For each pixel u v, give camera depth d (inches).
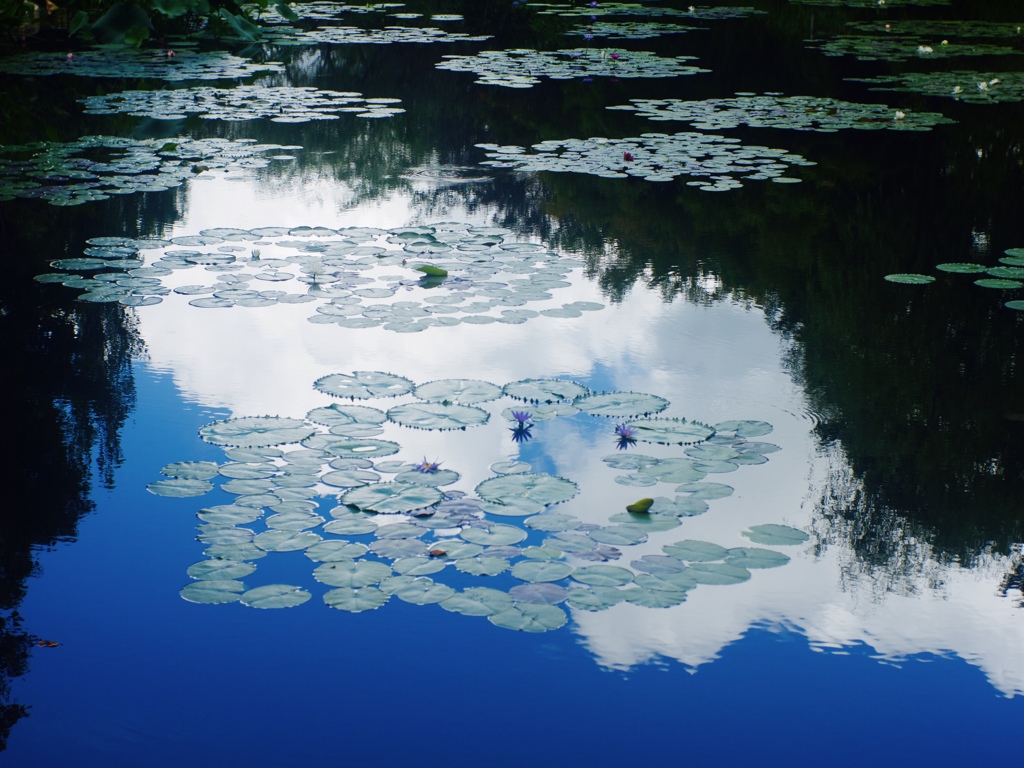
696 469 136.7
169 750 93.6
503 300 202.1
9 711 97.8
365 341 183.0
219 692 100.7
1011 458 148.2
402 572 112.9
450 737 95.6
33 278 211.6
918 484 140.9
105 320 191.3
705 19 653.9
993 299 212.7
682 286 217.2
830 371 176.9
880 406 163.9
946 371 178.2
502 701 100.3
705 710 99.8
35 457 142.8
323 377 165.3
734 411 160.6
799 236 251.4
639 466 137.5
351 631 109.1
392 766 92.1
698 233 251.9
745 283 219.8
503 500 127.0
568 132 354.6
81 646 106.6
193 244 233.5
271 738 95.1
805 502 135.3
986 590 119.1
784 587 118.6
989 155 327.6
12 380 166.7
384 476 132.5
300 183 286.2
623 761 93.3
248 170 298.2
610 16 667.4
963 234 254.2
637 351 183.6
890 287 219.0
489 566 113.1
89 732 95.4
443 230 247.6
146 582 116.3
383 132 350.0
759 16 669.9
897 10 717.9
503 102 399.9
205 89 413.7
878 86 443.2
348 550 117.0
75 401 159.8
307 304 198.7
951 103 407.2
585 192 283.3
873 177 302.7
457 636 108.9
